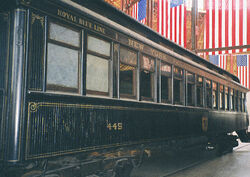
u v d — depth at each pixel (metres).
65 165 3.93
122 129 4.91
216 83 10.37
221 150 10.41
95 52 4.44
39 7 3.48
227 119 11.40
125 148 5.12
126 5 14.19
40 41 3.50
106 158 4.63
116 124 4.75
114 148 4.76
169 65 6.88
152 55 6.07
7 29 3.39
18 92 3.19
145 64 5.82
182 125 7.34
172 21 11.55
